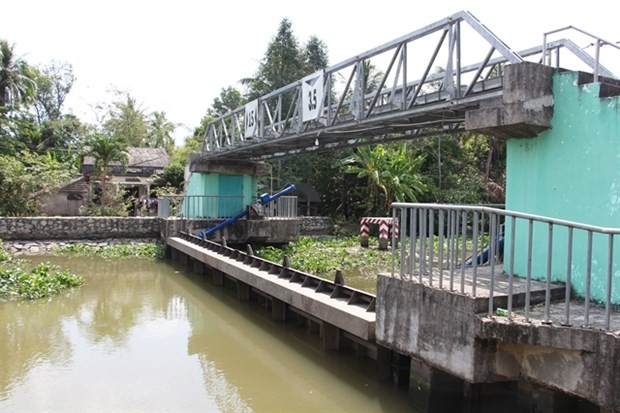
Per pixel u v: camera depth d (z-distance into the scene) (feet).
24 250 63.82
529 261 15.58
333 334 27.27
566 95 20.10
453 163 100.68
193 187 76.95
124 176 112.16
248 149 56.80
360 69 36.09
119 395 22.53
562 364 14.97
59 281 45.62
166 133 170.60
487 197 94.89
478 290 17.84
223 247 48.26
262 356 27.86
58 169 83.15
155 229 71.51
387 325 20.54
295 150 56.90
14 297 40.52
